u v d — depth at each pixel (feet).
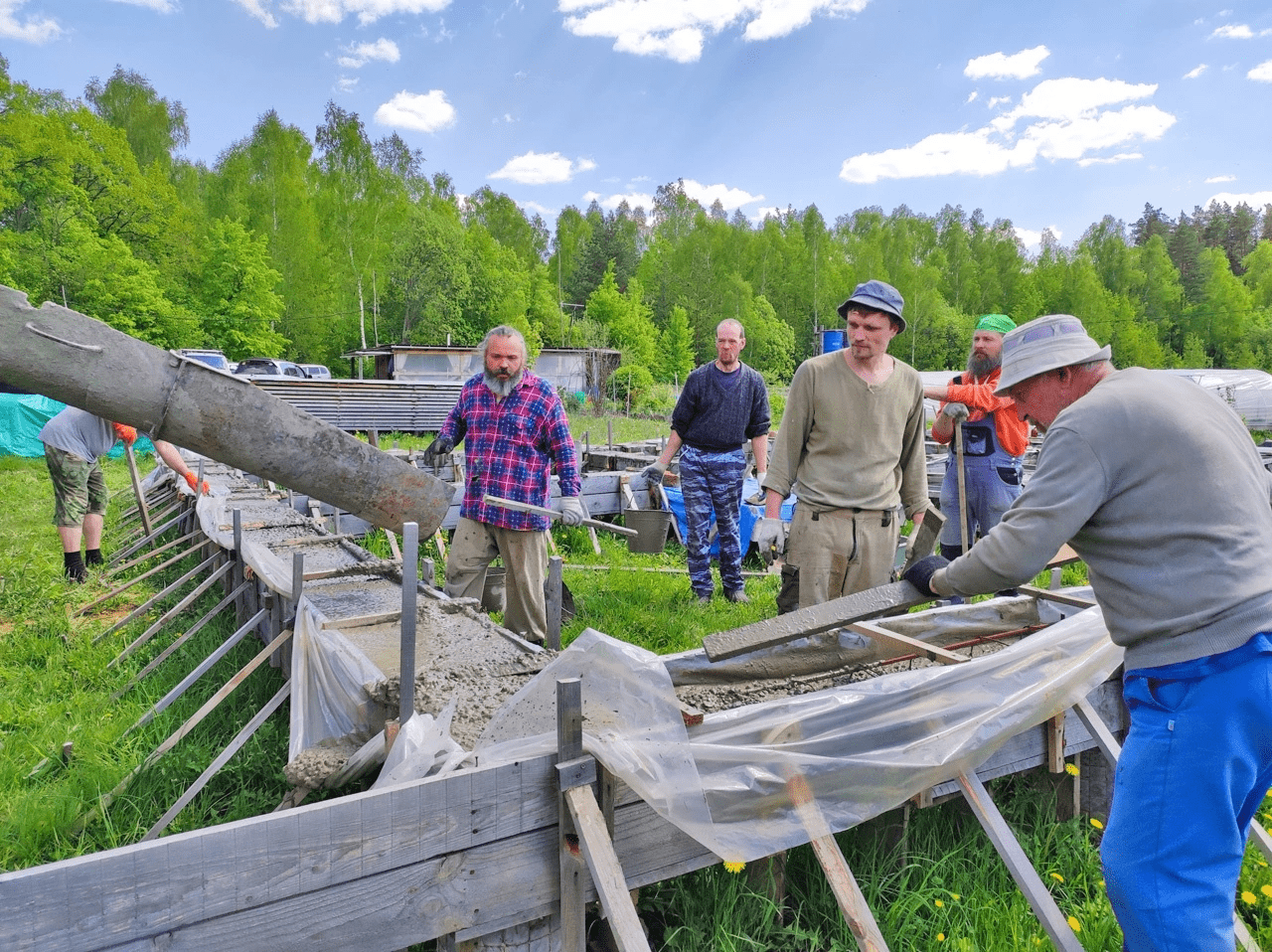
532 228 286.46
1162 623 6.13
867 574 12.57
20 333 7.31
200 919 5.40
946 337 250.16
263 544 18.45
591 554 25.90
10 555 24.44
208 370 7.98
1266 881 9.11
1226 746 5.93
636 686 7.23
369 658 10.73
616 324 204.33
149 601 17.76
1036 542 6.21
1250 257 315.17
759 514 25.62
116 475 45.50
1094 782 10.66
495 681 9.84
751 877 8.45
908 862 9.16
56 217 131.34
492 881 6.44
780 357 225.76
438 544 24.68
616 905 5.95
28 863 9.14
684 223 296.71
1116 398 6.25
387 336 186.70
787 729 7.68
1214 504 6.02
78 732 12.03
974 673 8.69
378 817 5.92
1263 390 77.00
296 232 178.81
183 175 196.24
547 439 15.19
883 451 12.39
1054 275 268.41
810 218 281.95
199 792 10.10
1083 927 8.39
